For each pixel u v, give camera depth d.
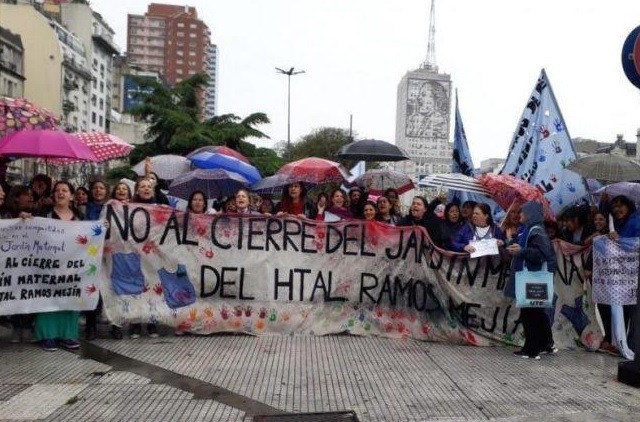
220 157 9.96
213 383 5.44
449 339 7.40
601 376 6.09
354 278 7.48
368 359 6.40
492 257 7.49
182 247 7.18
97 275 6.65
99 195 7.27
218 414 4.72
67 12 79.94
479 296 7.47
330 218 8.81
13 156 7.61
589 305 7.62
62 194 6.60
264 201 9.75
